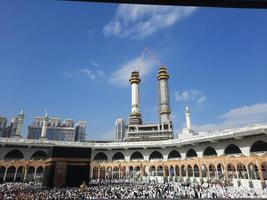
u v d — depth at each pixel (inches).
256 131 1827.0
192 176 2455.7
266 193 1409.9
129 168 2851.9
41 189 1539.1
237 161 1844.2
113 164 2878.9
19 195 1234.6
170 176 2504.9
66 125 7696.9
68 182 1733.5
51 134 6589.6
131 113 4714.6
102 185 1939.0
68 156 1791.3
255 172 1829.5
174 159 2679.6
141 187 1667.1
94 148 2979.8
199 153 2506.2
